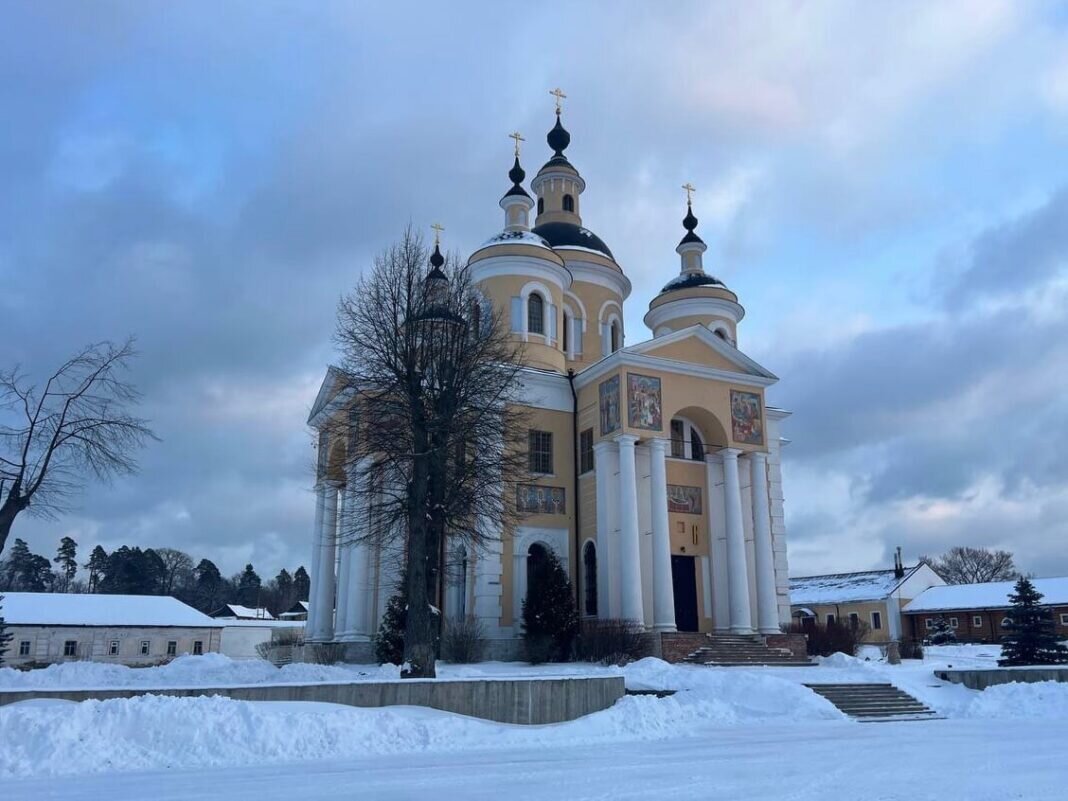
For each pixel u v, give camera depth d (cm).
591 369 3772
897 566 8331
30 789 1241
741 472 3884
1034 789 1226
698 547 3756
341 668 3012
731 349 3859
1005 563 11019
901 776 1342
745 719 2319
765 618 3628
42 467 2505
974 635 7362
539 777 1328
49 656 6812
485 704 1986
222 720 1600
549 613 3294
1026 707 2558
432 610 2739
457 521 2753
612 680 2167
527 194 4456
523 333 4022
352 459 2927
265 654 4394
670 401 3666
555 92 5128
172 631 7269
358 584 3650
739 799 1140
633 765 1463
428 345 2739
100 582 12431
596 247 4747
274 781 1295
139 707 1584
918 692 2728
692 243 4856
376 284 2828
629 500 3462
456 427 2680
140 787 1248
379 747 1658
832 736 1958
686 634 3350
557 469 3794
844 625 4003
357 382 2777
